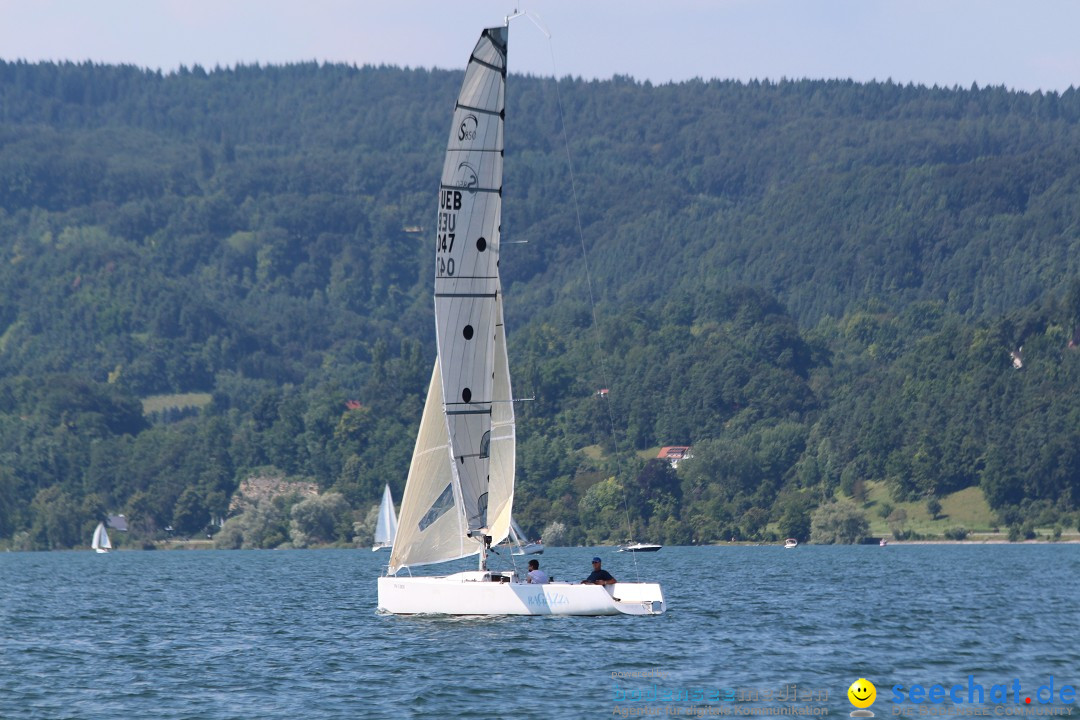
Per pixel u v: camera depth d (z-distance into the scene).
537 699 150.12
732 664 172.50
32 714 147.62
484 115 193.12
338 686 159.25
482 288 195.50
